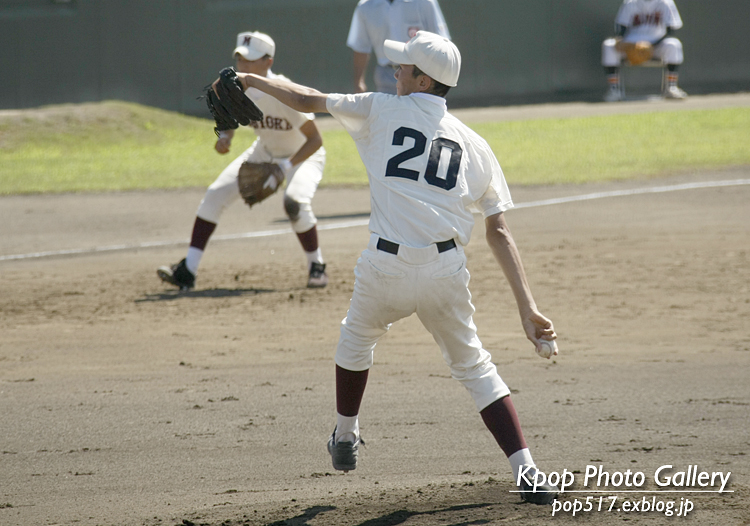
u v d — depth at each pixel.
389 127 13.23
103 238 43.41
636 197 51.81
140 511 14.20
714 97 111.25
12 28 108.19
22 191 57.53
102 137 80.94
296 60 116.06
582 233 42.41
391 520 12.67
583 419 19.08
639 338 26.16
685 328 27.16
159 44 112.44
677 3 125.44
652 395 20.78
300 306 30.58
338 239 42.03
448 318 13.13
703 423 18.69
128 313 29.86
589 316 28.75
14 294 32.69
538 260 37.22
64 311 30.19
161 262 38.25
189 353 25.12
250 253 39.84
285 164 33.03
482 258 37.97
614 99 111.44
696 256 37.38
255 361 24.27
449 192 12.95
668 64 110.38
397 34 46.06
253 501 14.51
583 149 71.75
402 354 24.95
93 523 13.66
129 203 53.44
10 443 18.06
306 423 19.22
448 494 14.07
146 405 20.53
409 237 12.78
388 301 12.92
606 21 124.00
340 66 117.50
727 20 127.38
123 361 24.41
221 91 14.19
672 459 16.31
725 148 70.12
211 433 18.59
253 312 29.83
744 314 28.69
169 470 16.44
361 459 16.91
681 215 46.31
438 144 13.11
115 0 110.25
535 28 122.94
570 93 122.62
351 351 13.67
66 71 110.06
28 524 13.77
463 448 17.47
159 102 113.31
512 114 100.00
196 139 84.31
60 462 16.95
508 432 13.34
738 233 41.69
